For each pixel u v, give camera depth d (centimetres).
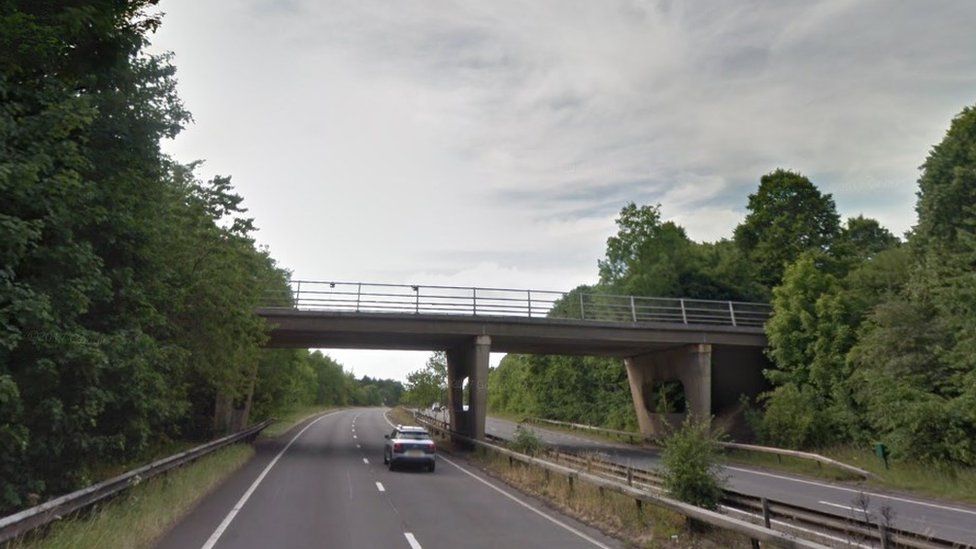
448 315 3459
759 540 945
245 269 2495
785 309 3600
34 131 973
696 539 1125
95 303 1289
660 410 4266
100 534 952
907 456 2389
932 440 2327
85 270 1071
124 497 1255
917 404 2320
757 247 5638
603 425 5609
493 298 3519
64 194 1008
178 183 2170
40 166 920
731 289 5072
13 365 1038
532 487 1903
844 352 3234
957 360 2372
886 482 2242
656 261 5188
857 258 5106
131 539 1009
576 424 5541
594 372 6031
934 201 3136
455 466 2712
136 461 1772
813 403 3275
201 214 2158
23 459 1114
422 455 2430
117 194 1286
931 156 3334
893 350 2606
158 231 1475
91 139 1274
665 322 3700
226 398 3241
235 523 1278
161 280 1592
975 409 2161
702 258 5347
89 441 1250
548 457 2205
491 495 1805
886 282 3459
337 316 3359
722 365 4016
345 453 3266
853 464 2633
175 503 1379
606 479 1514
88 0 1016
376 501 1642
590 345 3950
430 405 7131
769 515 1042
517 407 8375
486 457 2827
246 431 3394
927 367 2495
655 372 4256
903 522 1434
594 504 1465
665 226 5547
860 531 857
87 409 1141
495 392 9731
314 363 10581
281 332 3484
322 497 1689
